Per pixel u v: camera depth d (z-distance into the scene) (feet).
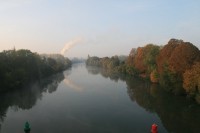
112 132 167.12
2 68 343.26
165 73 284.00
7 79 343.26
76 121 192.85
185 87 242.17
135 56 506.07
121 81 439.63
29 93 333.21
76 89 359.87
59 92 336.49
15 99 291.17
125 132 167.02
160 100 256.93
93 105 246.06
